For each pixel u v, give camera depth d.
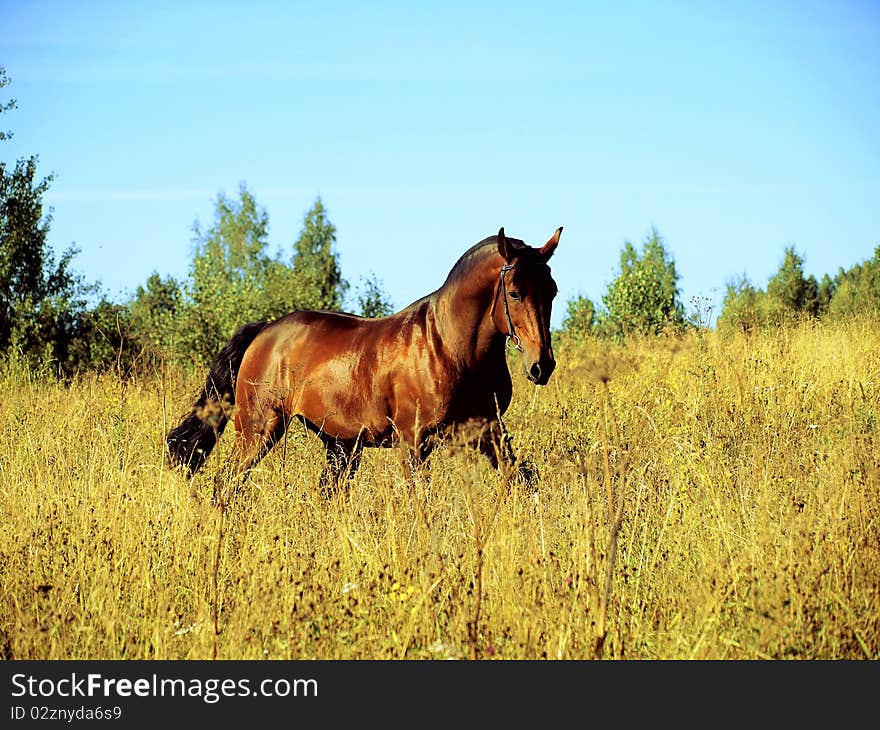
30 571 8.20
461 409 11.28
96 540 8.48
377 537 8.56
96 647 7.31
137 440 13.12
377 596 7.66
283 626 7.20
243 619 7.27
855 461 9.39
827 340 18.95
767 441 11.13
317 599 7.40
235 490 9.41
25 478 10.77
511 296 10.52
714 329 17.73
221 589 8.04
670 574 8.02
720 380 14.88
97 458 11.06
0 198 33.50
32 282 33.50
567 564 7.84
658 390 14.44
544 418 13.05
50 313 31.75
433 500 9.37
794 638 6.70
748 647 6.78
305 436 13.18
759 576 7.30
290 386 12.63
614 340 24.55
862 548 7.71
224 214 110.12
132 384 15.94
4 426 14.46
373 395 11.71
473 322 10.94
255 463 12.90
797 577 7.21
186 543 8.65
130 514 9.12
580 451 10.05
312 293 37.66
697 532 8.64
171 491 9.82
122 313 32.72
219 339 32.94
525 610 6.99
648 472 9.88
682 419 13.14
